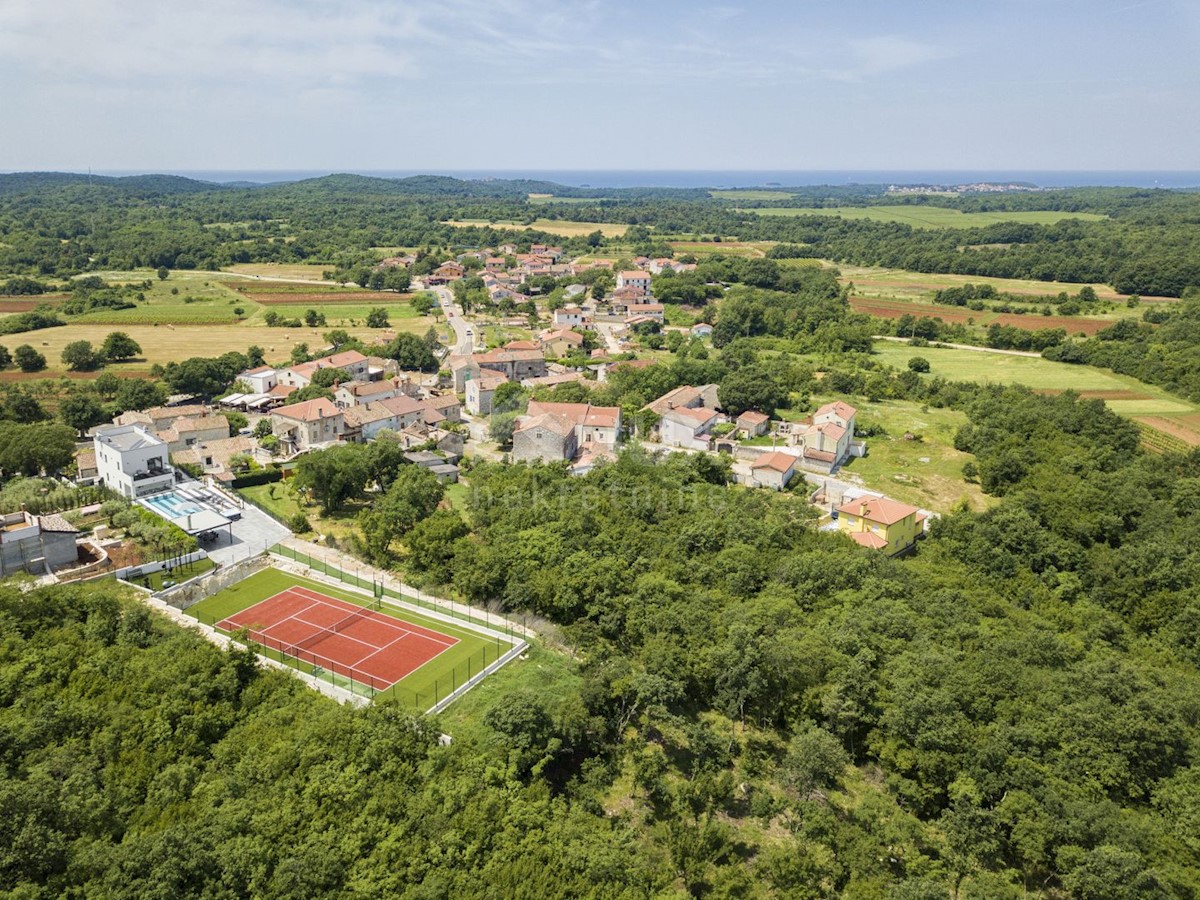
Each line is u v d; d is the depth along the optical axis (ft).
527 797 185.68
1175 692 224.33
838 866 177.47
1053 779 191.42
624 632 263.29
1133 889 159.43
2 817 150.71
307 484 361.30
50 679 207.00
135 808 172.24
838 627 248.32
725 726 226.17
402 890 158.81
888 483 440.86
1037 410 492.13
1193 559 329.93
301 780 181.88
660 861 178.60
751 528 327.67
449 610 285.43
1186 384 569.23
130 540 317.01
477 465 431.84
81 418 474.08
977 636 254.88
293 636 264.72
